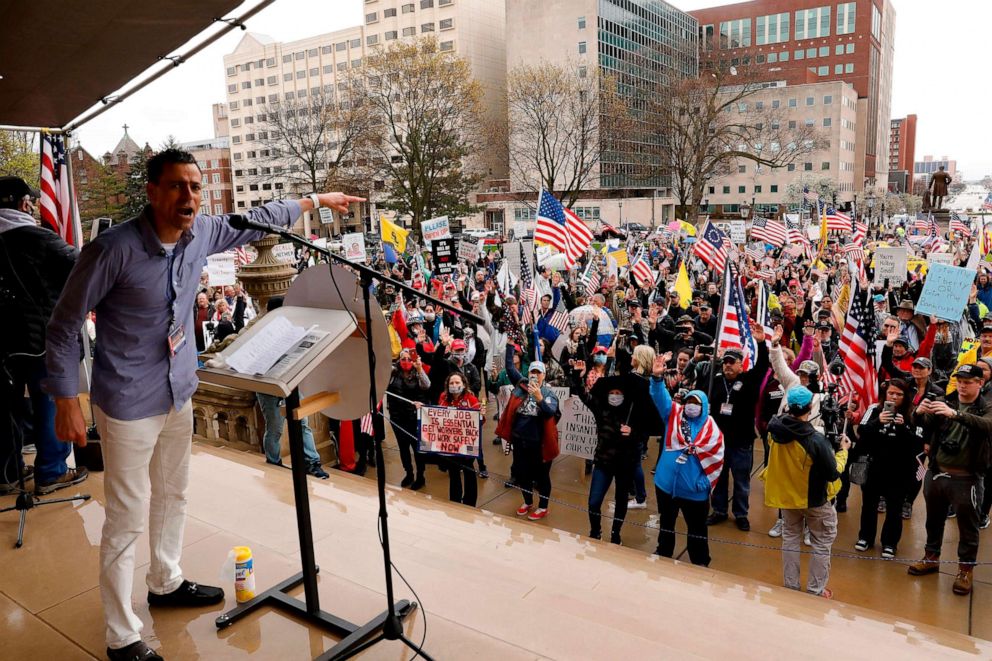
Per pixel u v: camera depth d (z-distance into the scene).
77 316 2.41
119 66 4.50
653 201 74.62
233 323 12.80
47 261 4.06
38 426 4.41
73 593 3.26
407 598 3.21
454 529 4.23
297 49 101.69
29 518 4.09
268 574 3.42
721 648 2.98
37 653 2.80
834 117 90.69
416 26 94.25
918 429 6.55
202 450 5.82
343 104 59.91
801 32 109.25
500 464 9.52
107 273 2.40
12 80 4.73
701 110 64.56
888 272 14.41
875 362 9.36
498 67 98.88
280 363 2.40
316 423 8.21
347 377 2.78
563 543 4.13
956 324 11.05
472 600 3.20
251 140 105.19
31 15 3.54
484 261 26.95
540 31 78.69
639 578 3.63
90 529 3.95
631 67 78.50
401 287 2.48
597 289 15.98
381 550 3.74
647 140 60.59
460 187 56.53
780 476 5.81
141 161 49.84
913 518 7.71
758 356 7.78
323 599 3.18
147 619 3.01
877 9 111.31
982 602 5.99
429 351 9.76
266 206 2.87
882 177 133.12
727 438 7.59
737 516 7.63
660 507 6.61
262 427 7.21
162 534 3.04
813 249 28.69
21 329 4.08
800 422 5.64
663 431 6.90
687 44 86.88
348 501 4.58
